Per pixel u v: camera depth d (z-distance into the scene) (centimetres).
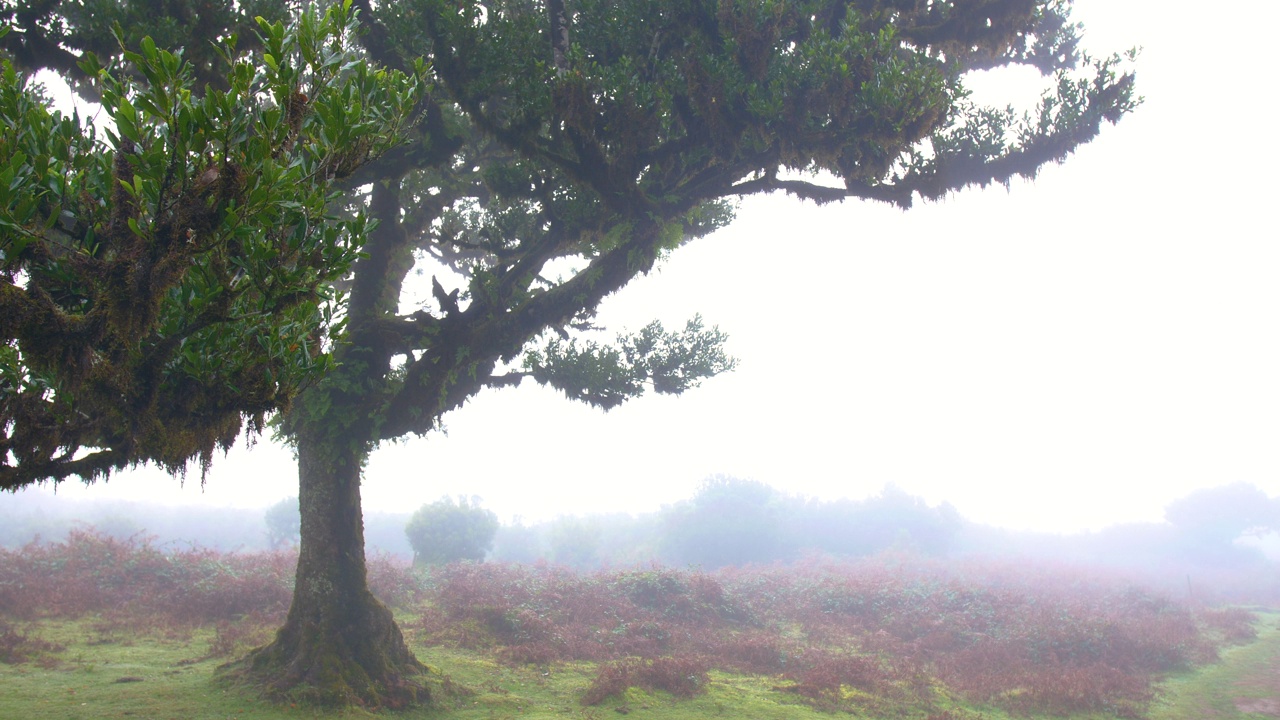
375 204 1238
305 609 1088
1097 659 1703
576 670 1388
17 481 443
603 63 1064
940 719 1141
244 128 372
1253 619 2758
